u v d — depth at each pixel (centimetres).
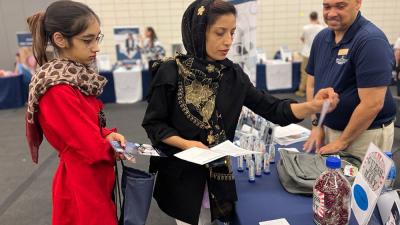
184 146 108
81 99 104
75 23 100
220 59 108
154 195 123
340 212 95
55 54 108
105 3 629
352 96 151
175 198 116
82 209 106
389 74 140
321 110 111
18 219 237
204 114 109
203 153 100
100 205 108
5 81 535
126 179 110
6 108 546
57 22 101
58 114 100
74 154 106
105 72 545
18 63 559
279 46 677
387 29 685
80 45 103
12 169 318
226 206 114
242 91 116
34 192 274
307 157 141
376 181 92
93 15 105
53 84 99
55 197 113
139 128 426
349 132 150
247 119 173
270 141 163
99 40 108
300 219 106
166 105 111
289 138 179
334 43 159
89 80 107
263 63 565
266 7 651
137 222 112
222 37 103
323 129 170
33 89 102
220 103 111
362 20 148
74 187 107
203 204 120
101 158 103
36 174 306
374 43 137
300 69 567
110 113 501
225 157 110
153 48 565
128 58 566
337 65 154
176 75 109
